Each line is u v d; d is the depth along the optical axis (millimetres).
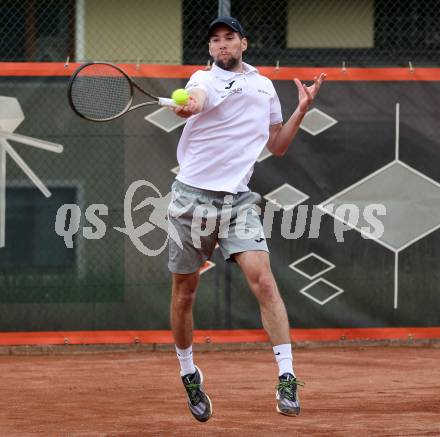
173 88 21484
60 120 21328
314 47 29797
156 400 16406
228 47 12570
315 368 19750
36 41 28516
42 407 15719
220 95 12414
